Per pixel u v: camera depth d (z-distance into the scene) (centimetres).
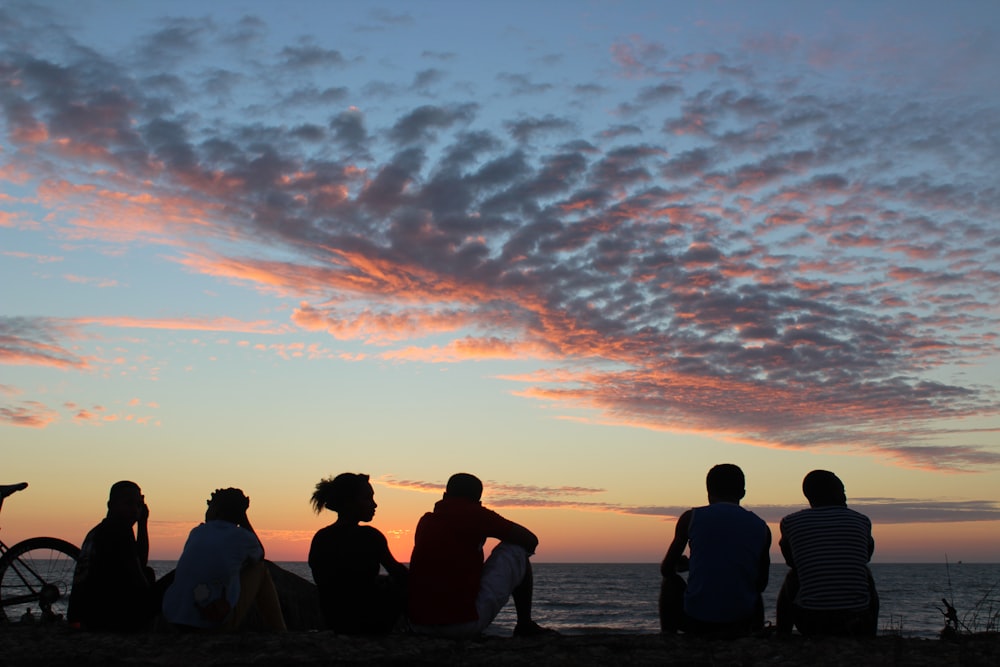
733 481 666
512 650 567
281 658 531
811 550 636
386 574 710
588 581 11794
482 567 645
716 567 633
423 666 518
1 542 862
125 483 717
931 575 14962
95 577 688
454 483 666
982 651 561
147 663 524
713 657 543
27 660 538
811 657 538
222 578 660
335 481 687
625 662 525
